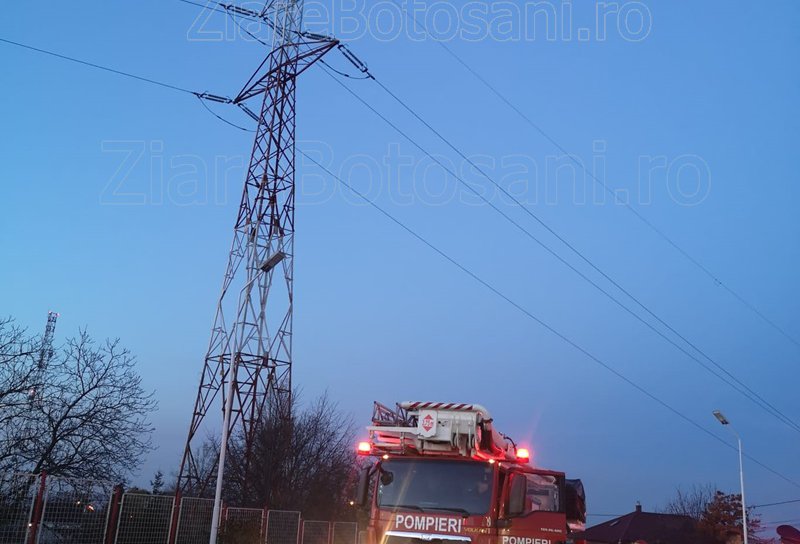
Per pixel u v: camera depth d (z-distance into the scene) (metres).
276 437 36.38
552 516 13.76
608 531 50.53
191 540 23.44
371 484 13.59
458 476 13.06
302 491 37.44
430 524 12.77
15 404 23.38
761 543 53.22
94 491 20.47
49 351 25.03
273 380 35.84
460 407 13.27
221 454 22.86
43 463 24.00
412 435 13.26
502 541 12.73
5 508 18.50
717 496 53.81
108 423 25.41
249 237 35.62
